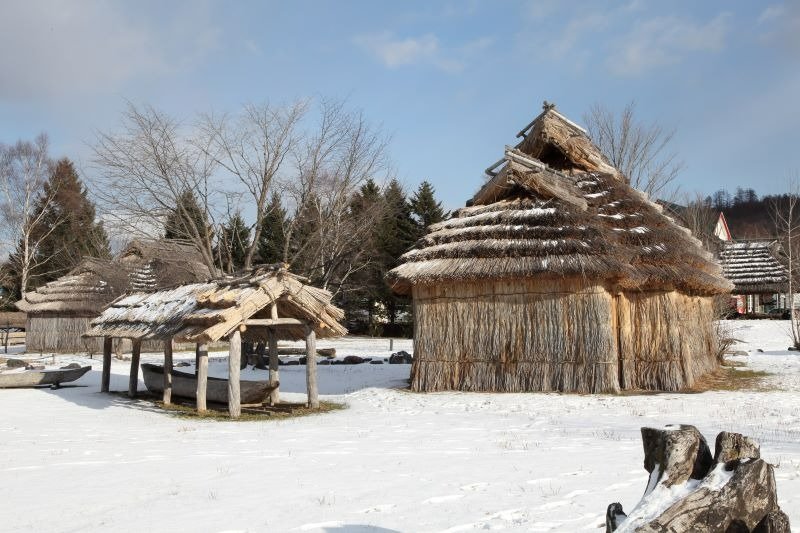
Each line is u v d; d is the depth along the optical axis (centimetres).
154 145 2845
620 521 495
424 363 1986
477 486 838
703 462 487
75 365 2595
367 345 4175
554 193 2039
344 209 3375
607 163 2395
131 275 3888
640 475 870
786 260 4525
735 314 4688
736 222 10556
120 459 1087
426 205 5634
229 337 1619
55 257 5659
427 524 687
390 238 5169
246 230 3912
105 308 2270
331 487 853
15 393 2164
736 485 454
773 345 3275
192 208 3045
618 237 1986
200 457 1082
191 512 757
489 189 2172
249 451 1130
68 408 1809
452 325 1970
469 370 1938
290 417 1582
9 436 1344
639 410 1519
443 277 1902
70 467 1029
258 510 757
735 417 1405
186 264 3325
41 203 5756
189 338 1598
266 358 2941
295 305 1702
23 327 5519
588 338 1836
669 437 487
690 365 1925
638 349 1927
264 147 3012
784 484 796
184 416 1630
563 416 1474
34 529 717
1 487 904
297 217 3147
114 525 717
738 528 455
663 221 2152
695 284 2020
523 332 1898
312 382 1714
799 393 1775
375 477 904
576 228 1903
